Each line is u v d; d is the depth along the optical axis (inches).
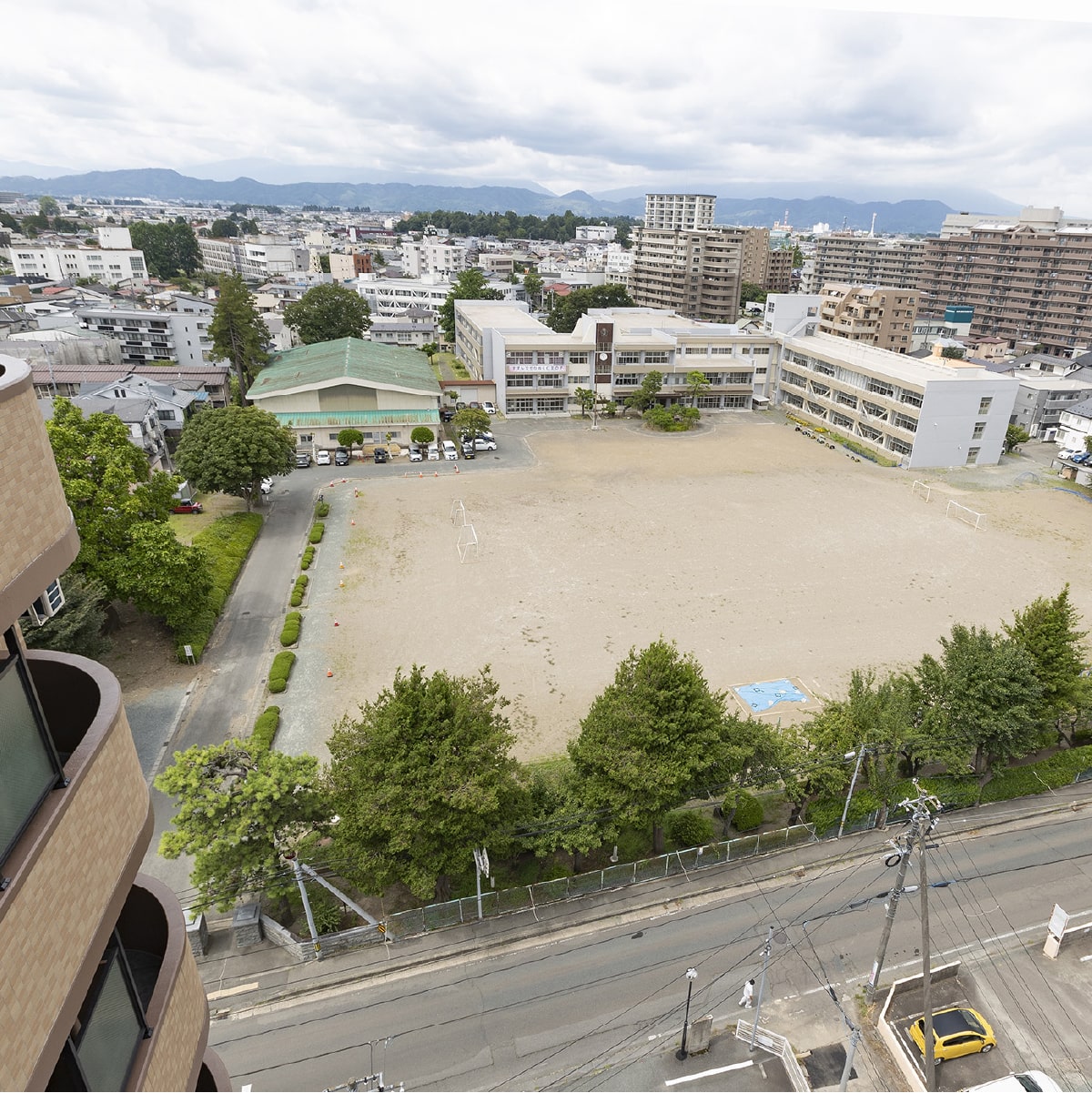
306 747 1298.0
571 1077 815.7
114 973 339.6
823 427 3435.0
